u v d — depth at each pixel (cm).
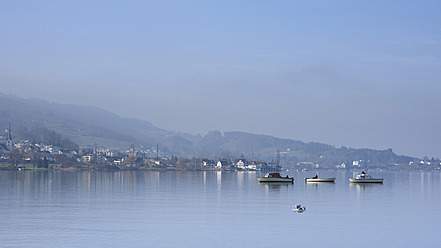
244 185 18375
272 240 6575
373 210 9712
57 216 8400
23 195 12275
